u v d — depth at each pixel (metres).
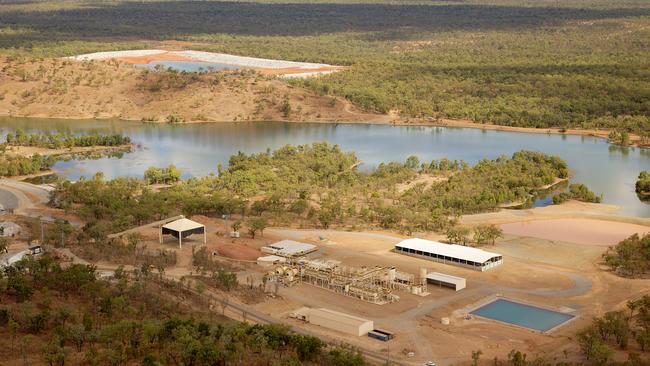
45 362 177.75
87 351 183.25
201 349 182.75
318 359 192.88
